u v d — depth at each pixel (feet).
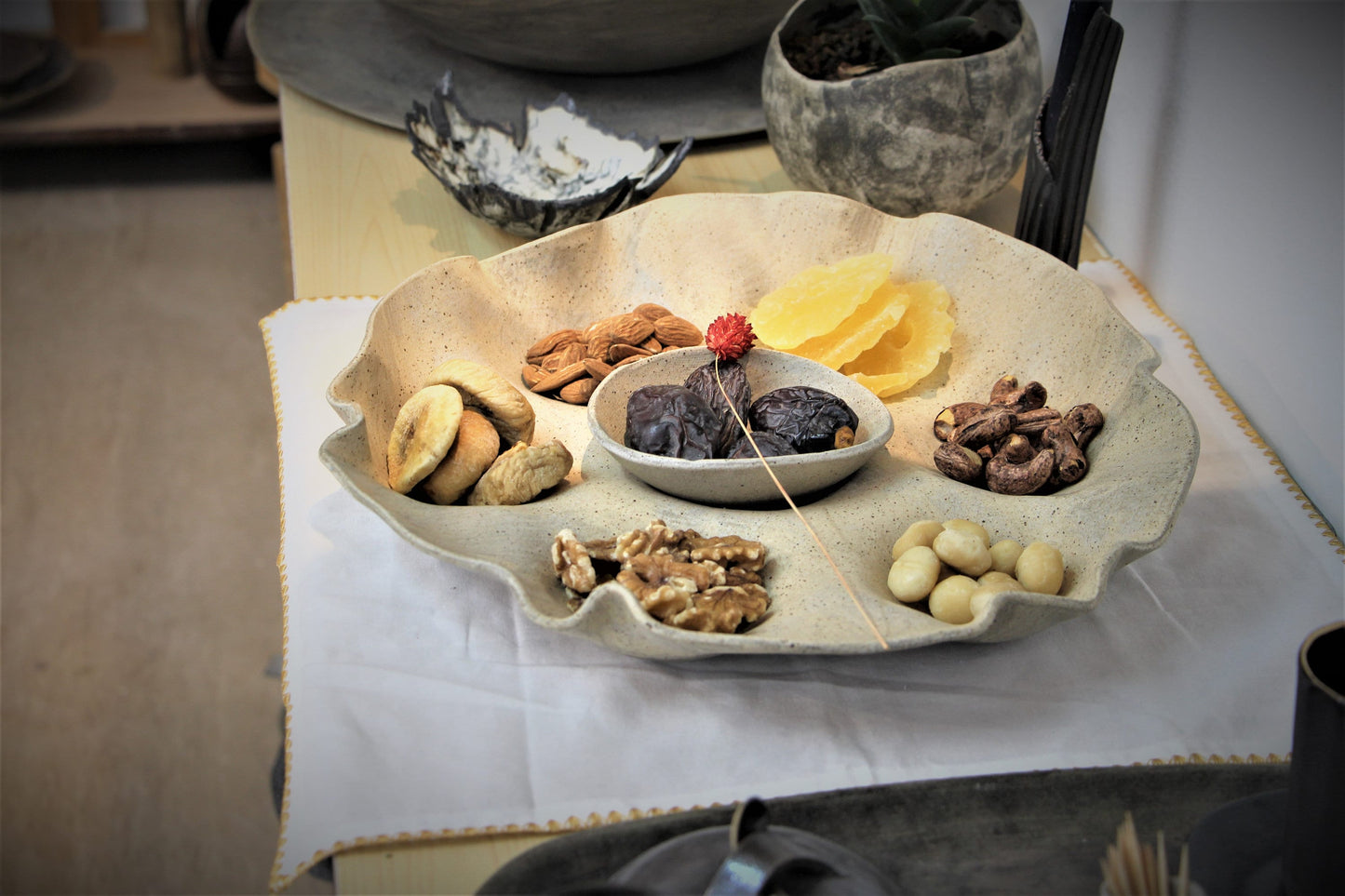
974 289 2.77
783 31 3.03
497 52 3.36
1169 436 2.39
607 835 2.03
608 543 2.32
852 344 2.64
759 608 2.22
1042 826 2.05
